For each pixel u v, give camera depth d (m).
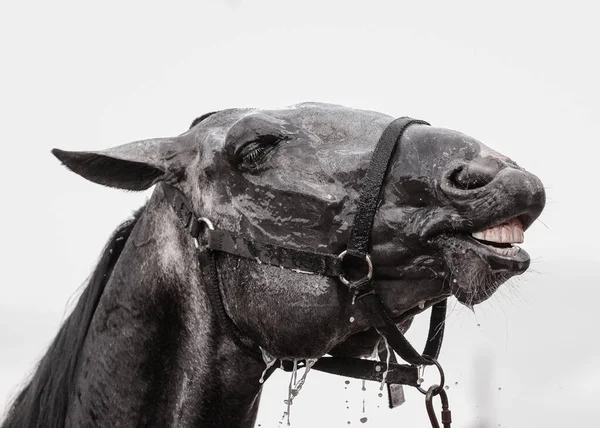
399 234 4.08
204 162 4.50
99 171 4.55
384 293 4.20
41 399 4.82
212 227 4.42
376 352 4.50
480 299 3.95
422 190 4.05
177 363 4.56
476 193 3.88
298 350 4.32
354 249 4.13
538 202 3.83
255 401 4.69
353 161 4.22
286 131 4.36
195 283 4.52
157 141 4.64
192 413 4.56
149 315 4.58
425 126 4.23
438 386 4.30
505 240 3.89
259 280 4.32
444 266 4.03
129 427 4.52
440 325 4.47
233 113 4.71
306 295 4.23
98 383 4.59
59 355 4.87
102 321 4.68
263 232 4.31
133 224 4.96
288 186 4.27
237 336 4.46
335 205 4.18
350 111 4.43
